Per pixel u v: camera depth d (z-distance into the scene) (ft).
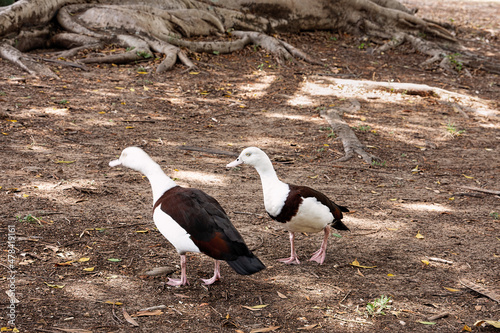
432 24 66.49
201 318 14.61
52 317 13.98
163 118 35.35
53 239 18.42
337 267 18.43
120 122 33.50
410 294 16.74
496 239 21.42
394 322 15.02
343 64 54.13
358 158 31.19
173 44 49.75
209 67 48.06
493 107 44.88
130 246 18.57
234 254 14.17
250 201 23.76
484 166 31.40
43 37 48.14
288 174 27.68
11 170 24.39
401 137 35.88
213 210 14.93
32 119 32.01
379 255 19.56
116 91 39.47
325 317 15.08
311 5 62.54
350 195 25.48
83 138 30.07
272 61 52.37
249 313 15.05
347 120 38.55
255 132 34.50
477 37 72.49
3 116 31.55
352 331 14.44
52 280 15.89
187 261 18.11
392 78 51.11
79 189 22.94
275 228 21.33
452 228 22.41
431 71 55.26
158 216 15.35
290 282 17.12
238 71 48.34
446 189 27.32
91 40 47.55
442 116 41.47
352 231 21.61
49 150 27.71
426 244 20.68
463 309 15.98
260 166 17.57
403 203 25.03
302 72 50.01
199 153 29.68
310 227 17.63
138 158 16.65
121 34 48.29
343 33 65.10
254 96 42.37
